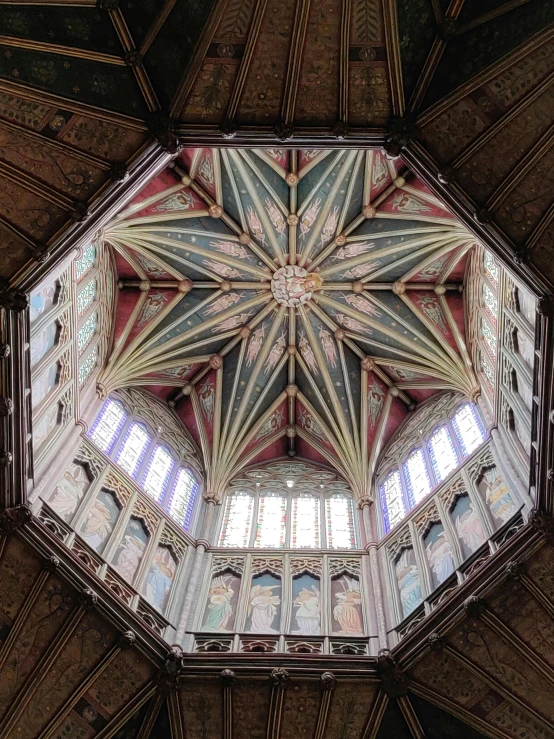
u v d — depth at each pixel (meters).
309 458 24.06
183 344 23.73
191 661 14.21
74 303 18.53
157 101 12.70
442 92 12.81
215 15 12.36
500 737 13.68
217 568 18.05
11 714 13.42
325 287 23.84
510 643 13.82
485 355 20.56
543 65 12.55
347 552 18.64
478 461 18.08
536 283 13.39
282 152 21.06
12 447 13.62
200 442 23.14
